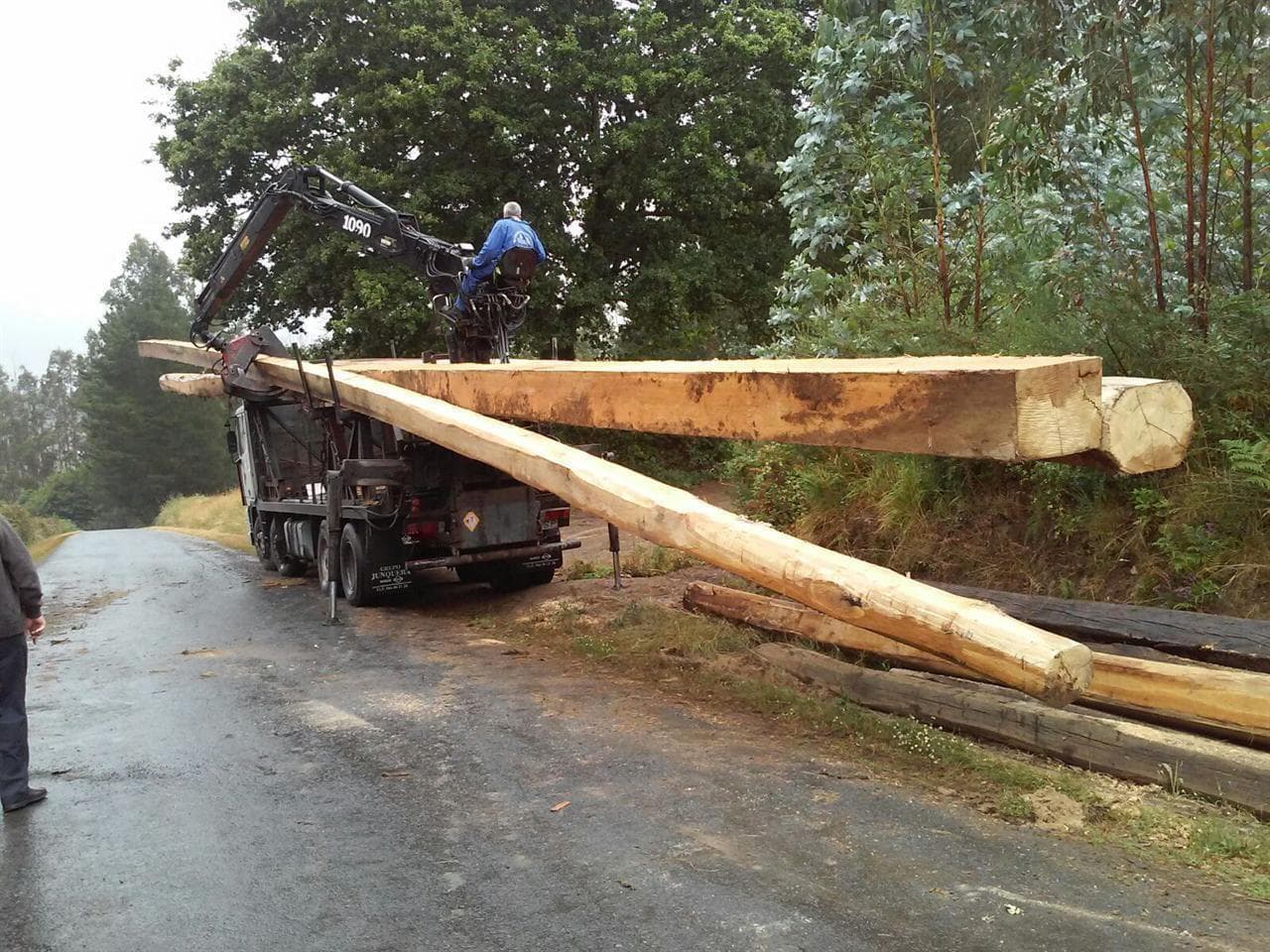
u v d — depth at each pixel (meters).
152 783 5.04
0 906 3.75
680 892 3.54
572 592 9.75
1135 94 6.70
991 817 4.09
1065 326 6.60
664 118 18.03
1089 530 6.40
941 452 4.15
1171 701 4.45
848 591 4.14
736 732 5.30
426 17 17.45
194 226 20.02
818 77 8.97
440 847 4.05
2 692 4.75
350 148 17.55
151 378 66.38
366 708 6.20
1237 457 5.68
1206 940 3.08
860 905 3.39
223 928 3.48
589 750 5.14
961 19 7.55
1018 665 3.55
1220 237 7.00
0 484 92.50
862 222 9.32
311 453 11.61
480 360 10.04
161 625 10.03
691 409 5.48
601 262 19.38
